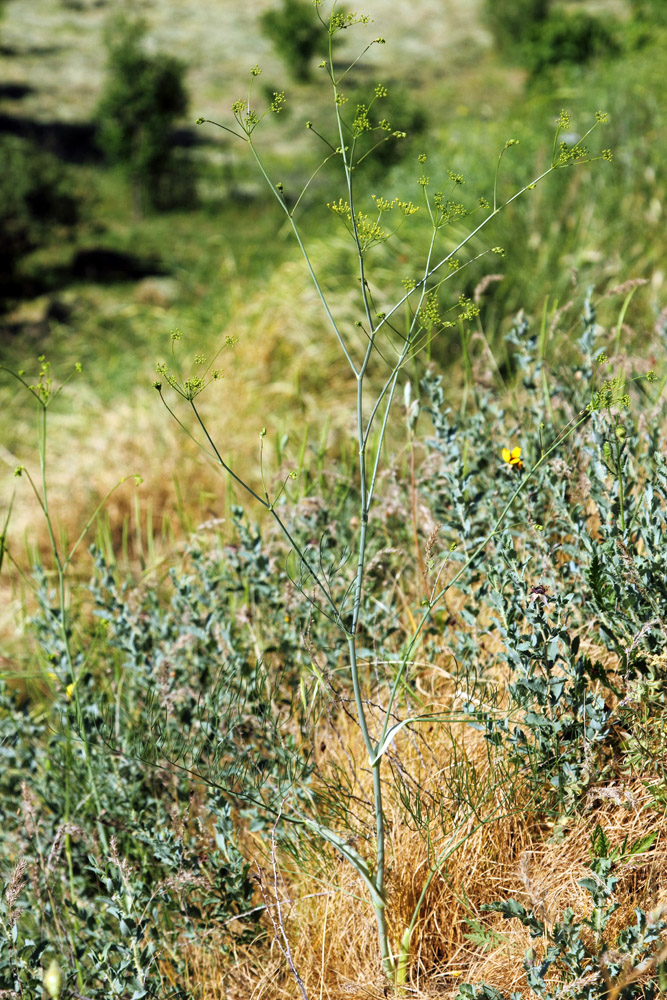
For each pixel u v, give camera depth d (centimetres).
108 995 182
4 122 1919
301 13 2077
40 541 432
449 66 2245
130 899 185
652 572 187
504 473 248
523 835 194
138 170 1500
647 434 238
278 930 192
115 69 1559
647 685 186
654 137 533
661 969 140
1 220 1117
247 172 1642
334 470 322
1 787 256
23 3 2839
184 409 501
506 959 170
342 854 197
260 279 662
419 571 261
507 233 500
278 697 248
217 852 198
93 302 1038
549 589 214
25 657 346
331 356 494
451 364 444
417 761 212
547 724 184
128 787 228
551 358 310
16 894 186
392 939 187
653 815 184
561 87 796
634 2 994
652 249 458
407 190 588
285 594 253
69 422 583
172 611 283
